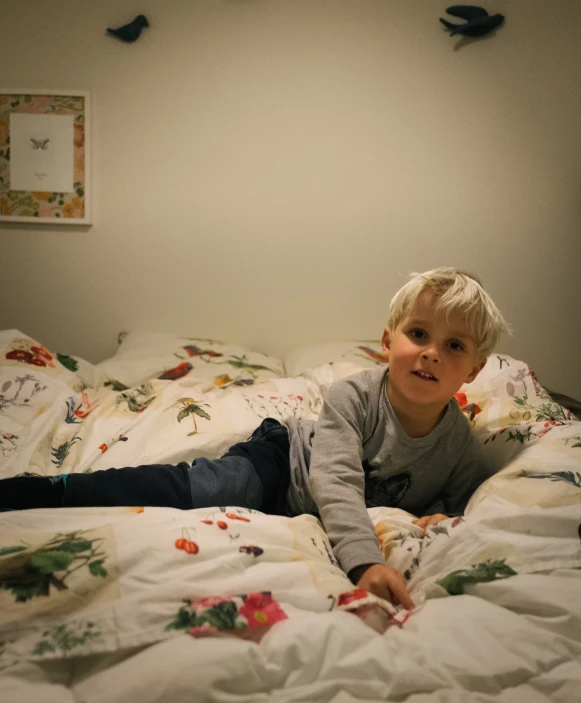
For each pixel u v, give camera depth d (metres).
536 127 2.19
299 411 1.50
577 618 0.69
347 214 2.22
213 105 2.14
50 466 1.28
